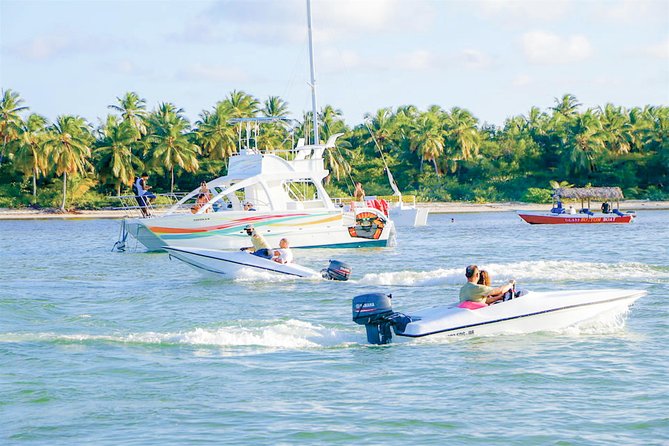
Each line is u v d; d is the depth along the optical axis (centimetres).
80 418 2433
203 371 2928
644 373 2792
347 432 2258
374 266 6356
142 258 7544
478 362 2959
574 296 3497
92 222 16925
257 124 8575
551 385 2672
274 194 8069
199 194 8575
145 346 3316
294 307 4256
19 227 14725
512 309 3372
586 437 2194
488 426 2291
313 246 7925
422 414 2403
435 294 4650
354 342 3331
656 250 7575
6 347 3303
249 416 2417
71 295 4884
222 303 4438
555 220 13275
